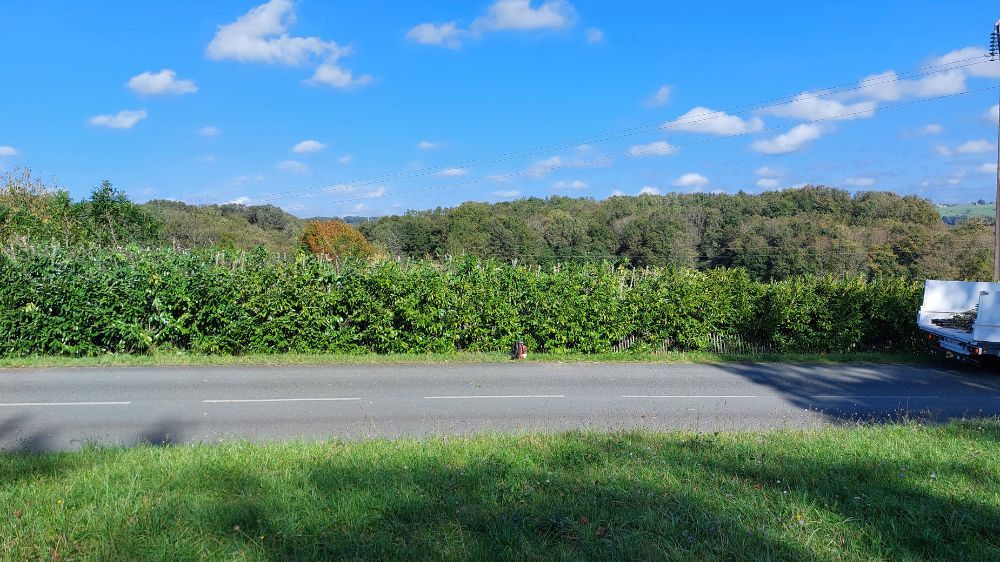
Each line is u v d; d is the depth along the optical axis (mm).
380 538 4418
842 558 4371
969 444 7648
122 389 11250
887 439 7871
